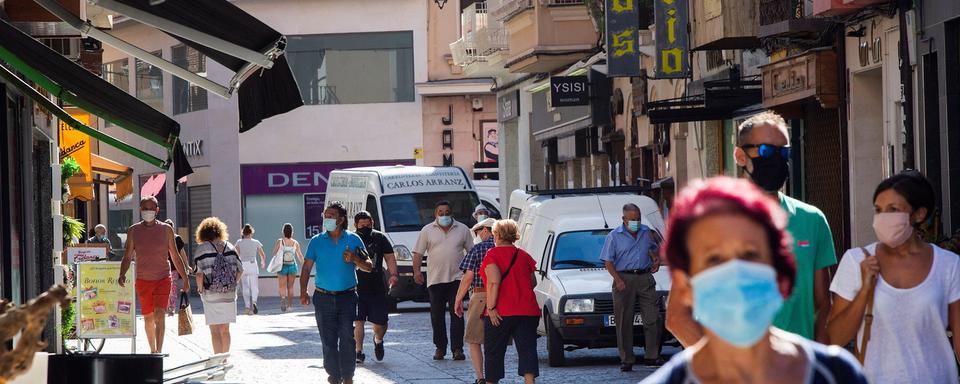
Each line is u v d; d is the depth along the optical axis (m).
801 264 20.78
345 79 149.50
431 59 148.38
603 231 58.00
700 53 85.19
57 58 33.72
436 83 147.25
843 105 64.12
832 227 68.50
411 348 65.44
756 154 20.53
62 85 34.97
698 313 10.46
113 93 35.06
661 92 93.06
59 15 32.38
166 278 57.22
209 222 56.34
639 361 55.72
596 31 104.69
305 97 149.62
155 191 158.00
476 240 80.94
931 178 56.12
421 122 148.75
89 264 55.69
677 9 81.19
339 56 149.38
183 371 31.31
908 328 20.77
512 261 44.81
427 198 102.00
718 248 10.42
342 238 46.75
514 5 112.75
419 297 98.81
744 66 77.75
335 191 110.31
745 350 10.65
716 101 74.06
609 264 52.06
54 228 58.00
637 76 87.19
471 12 129.00
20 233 50.66
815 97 64.69
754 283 10.28
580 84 104.69
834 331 21.06
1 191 46.03
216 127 150.00
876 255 21.06
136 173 161.25
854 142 63.62
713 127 83.38
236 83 35.38
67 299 16.67
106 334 55.72
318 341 70.50
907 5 56.91
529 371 44.75
